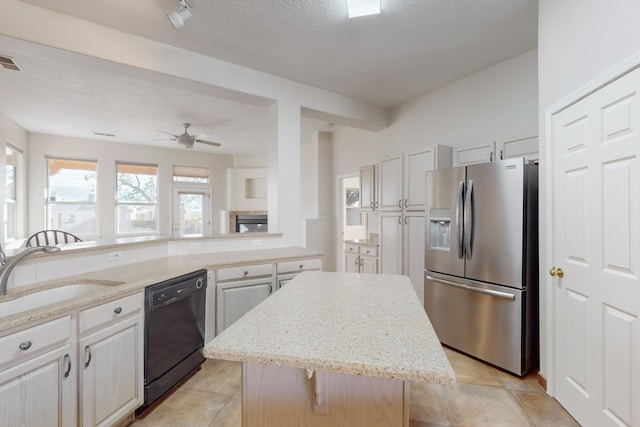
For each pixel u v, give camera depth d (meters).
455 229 2.67
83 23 2.28
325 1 2.15
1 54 2.74
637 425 1.37
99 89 3.57
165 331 2.03
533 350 2.32
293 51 2.80
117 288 1.72
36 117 4.60
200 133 5.62
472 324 2.55
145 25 2.37
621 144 1.45
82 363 1.51
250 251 3.13
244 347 0.90
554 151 1.97
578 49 1.75
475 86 3.27
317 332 1.00
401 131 4.18
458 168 2.66
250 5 2.18
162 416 1.87
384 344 0.92
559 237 1.93
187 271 2.22
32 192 5.35
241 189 7.53
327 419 1.00
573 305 1.80
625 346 1.43
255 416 1.04
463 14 2.30
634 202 1.39
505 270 2.32
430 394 2.08
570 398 1.82
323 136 5.83
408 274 3.51
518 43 2.70
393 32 2.52
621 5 1.45
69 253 1.96
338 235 5.72
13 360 1.24
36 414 1.32
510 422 1.79
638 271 1.37
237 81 3.01
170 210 6.81
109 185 6.10
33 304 1.68
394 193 3.70
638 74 1.36
